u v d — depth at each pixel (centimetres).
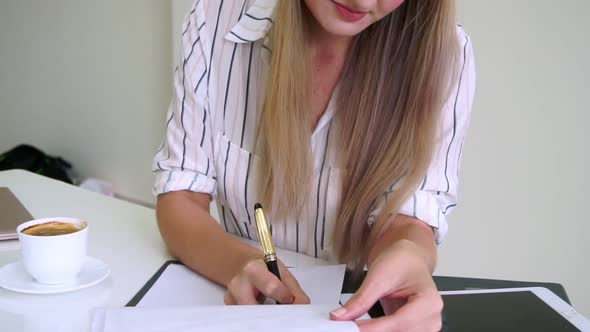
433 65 81
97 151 296
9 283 67
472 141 174
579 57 150
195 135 92
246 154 91
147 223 96
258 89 90
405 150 82
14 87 333
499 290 71
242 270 66
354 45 84
